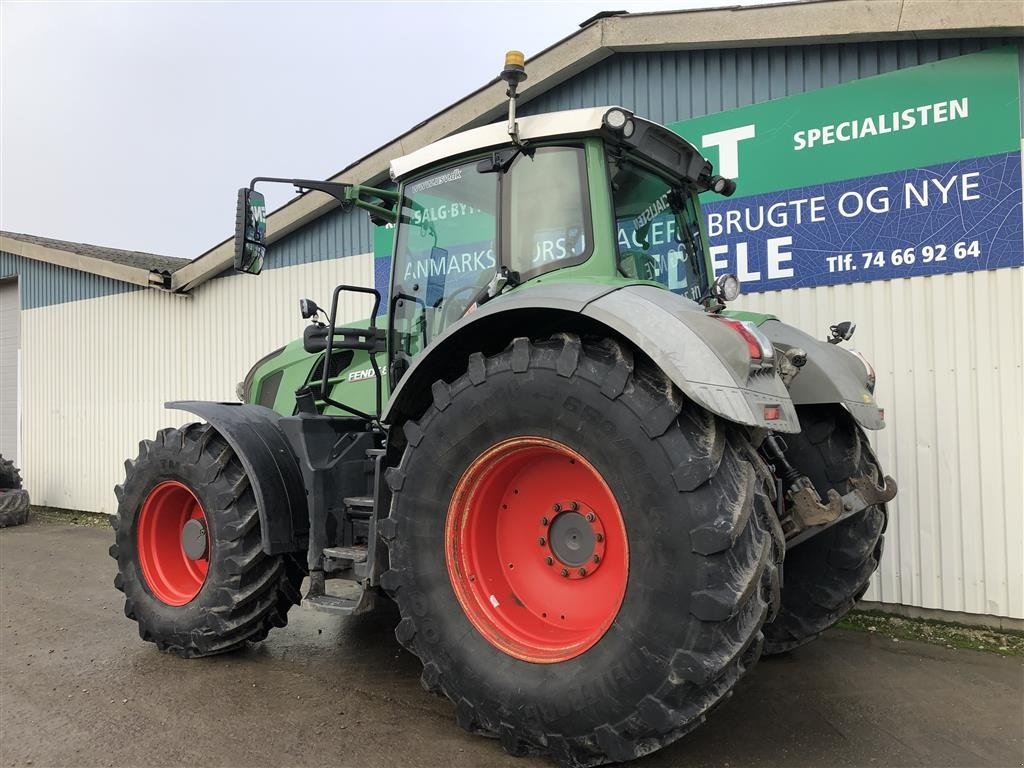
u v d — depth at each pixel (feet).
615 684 7.54
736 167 16.78
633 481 7.59
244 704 10.50
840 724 9.80
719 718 9.99
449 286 11.35
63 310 32.14
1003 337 14.06
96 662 12.42
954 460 14.49
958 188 14.43
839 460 11.29
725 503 7.32
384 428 12.66
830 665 12.19
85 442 31.32
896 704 10.50
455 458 8.89
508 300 8.82
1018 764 8.68
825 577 11.50
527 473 9.11
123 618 15.26
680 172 11.28
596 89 18.43
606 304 8.10
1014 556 13.98
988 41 14.14
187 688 11.16
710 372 7.53
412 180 12.00
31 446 33.81
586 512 8.67
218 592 11.87
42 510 32.65
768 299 16.47
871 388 11.69
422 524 9.05
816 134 15.87
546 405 8.21
